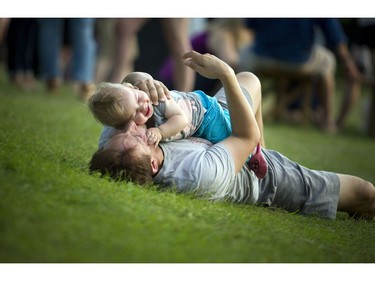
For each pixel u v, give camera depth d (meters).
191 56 8.02
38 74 20.53
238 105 7.98
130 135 7.63
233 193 8.20
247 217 7.45
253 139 8.06
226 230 6.80
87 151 10.34
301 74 20.23
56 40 18.91
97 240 5.80
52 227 5.83
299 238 7.17
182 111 7.90
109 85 7.71
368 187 8.92
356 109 28.22
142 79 7.97
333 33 20.34
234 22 21.03
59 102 16.92
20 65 20.17
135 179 7.59
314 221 8.34
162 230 6.36
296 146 16.06
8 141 8.86
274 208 8.59
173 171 7.79
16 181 6.69
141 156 7.58
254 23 19.91
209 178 7.79
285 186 8.63
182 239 6.26
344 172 13.20
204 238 6.40
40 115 13.63
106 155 7.64
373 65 21.38
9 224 5.70
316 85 20.91
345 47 20.69
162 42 21.05
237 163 7.98
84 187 6.93
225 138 8.32
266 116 21.41
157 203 7.10
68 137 11.41
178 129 7.80
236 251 6.31
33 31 20.11
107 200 6.71
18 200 6.22
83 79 18.03
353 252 7.11
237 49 21.27
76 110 15.34
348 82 21.58
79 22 17.97
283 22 19.75
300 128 20.69
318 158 14.60
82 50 17.98
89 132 12.55
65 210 6.24
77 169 7.74
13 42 20.03
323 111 20.92
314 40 20.12
